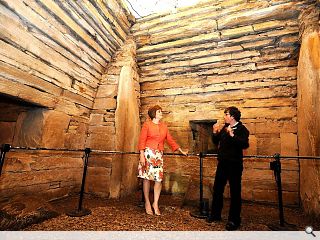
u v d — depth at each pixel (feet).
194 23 13.89
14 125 12.26
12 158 10.51
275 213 11.03
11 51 8.80
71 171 13.74
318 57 10.78
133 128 15.29
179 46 15.19
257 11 12.36
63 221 8.87
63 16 10.36
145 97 17.61
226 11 13.01
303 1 11.45
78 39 12.00
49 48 10.52
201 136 18.13
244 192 13.53
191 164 15.53
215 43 14.32
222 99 15.16
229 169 8.95
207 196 12.46
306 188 10.94
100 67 15.10
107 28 13.35
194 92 15.97
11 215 7.92
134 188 15.43
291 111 13.20
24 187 10.64
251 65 14.26
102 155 14.21
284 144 13.00
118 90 14.79
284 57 13.41
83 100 14.33
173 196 14.79
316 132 10.41
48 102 11.62
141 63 16.88
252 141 13.82
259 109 13.99
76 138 14.07
